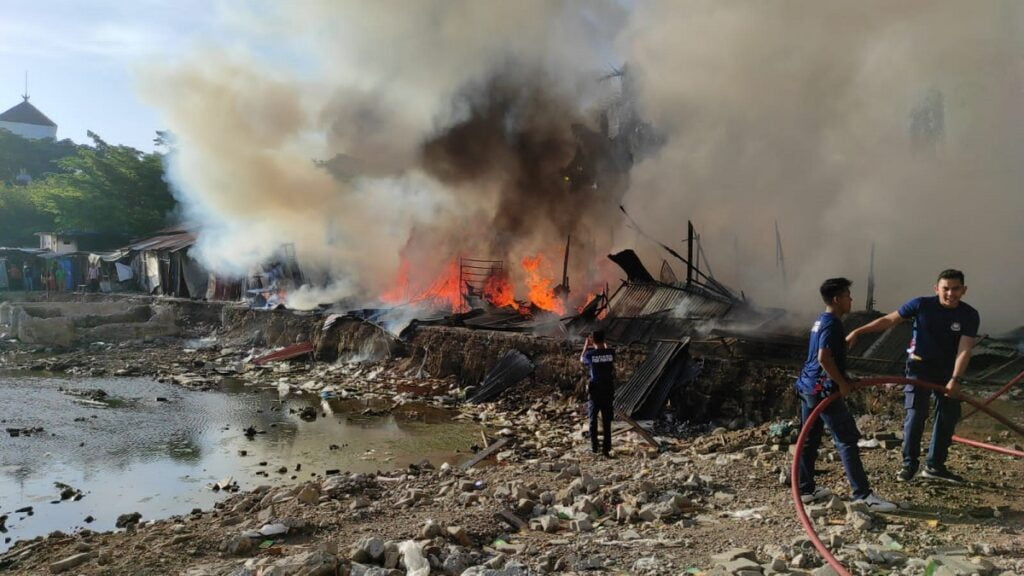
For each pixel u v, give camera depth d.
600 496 6.43
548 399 13.77
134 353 21.45
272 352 20.56
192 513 7.40
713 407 11.20
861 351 10.48
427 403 14.64
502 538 5.37
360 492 7.25
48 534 6.90
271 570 4.25
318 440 11.55
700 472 7.21
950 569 4.00
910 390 5.99
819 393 5.48
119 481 9.20
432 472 8.52
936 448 6.02
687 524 5.50
